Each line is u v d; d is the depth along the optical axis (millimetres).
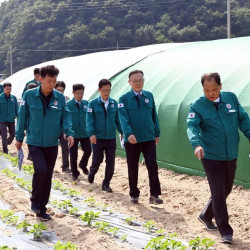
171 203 7613
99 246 5207
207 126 5520
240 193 7801
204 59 10820
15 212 6730
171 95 10305
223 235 5434
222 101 5520
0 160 11961
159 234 5727
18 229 5906
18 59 75625
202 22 64875
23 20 77750
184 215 6887
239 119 5664
